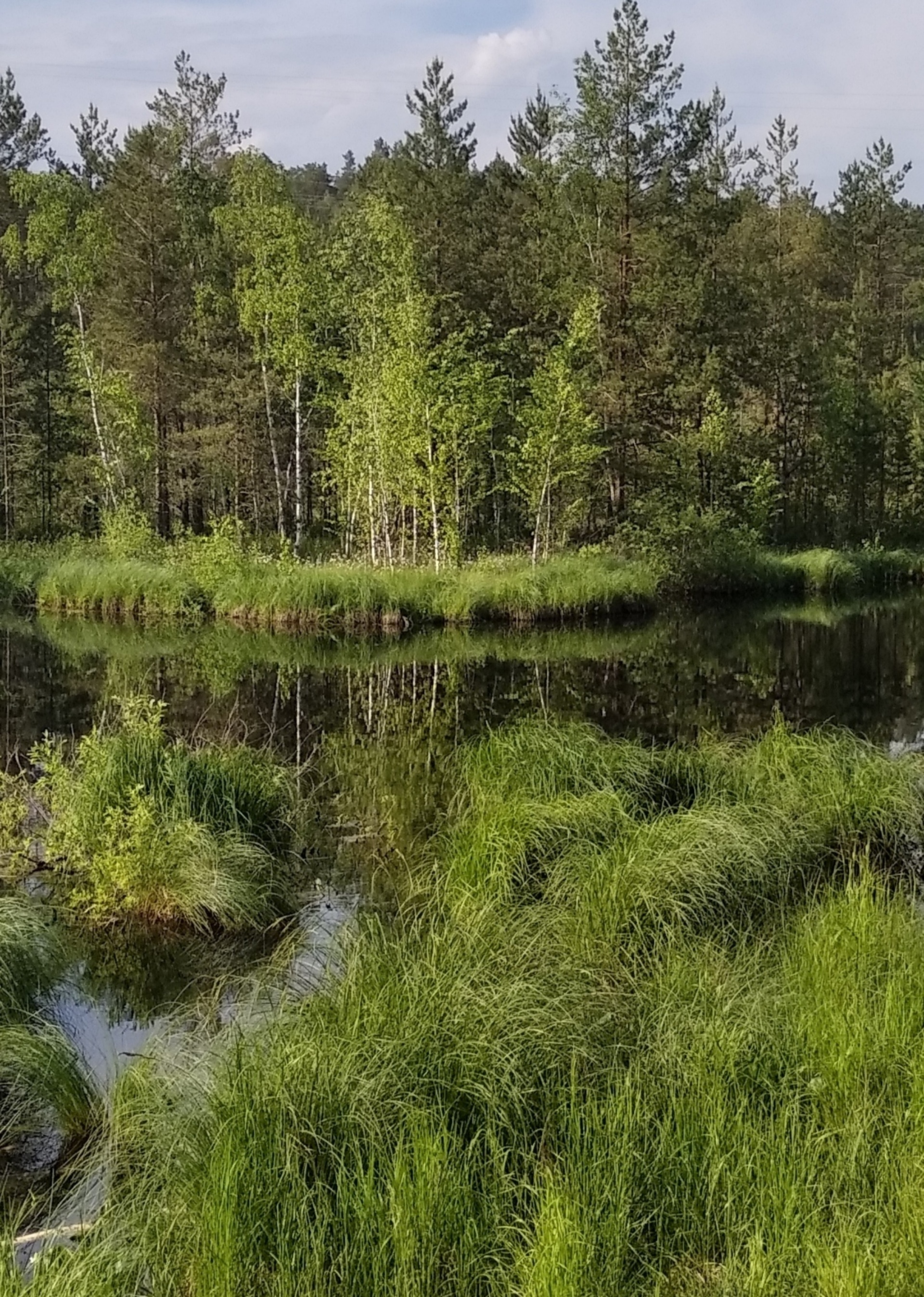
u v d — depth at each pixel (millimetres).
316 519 38875
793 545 40156
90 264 30891
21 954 6277
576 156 32594
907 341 54562
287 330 29188
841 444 40406
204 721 14430
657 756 9633
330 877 8430
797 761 9508
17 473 39781
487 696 16562
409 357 27047
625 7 31500
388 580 25219
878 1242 3600
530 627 24859
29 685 17094
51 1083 5027
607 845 7484
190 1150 4145
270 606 24438
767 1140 4047
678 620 26516
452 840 8391
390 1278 3572
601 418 32438
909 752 12266
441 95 36562
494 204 38375
